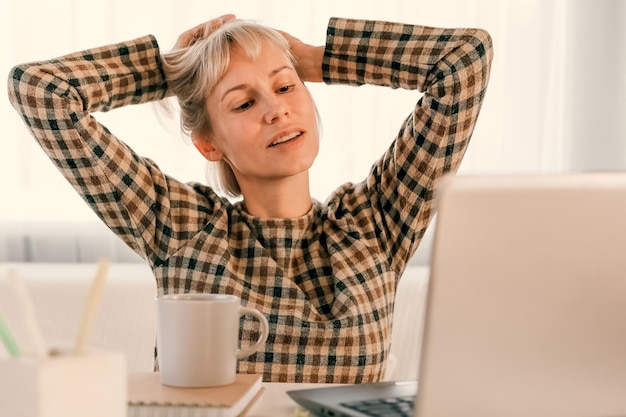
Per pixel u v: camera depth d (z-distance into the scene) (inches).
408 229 60.1
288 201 60.2
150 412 33.6
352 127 102.2
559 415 28.7
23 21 101.9
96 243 103.5
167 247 58.1
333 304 56.6
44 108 57.5
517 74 104.3
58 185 103.1
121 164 57.9
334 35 64.0
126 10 101.4
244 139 59.1
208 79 60.2
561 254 26.8
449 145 59.8
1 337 27.4
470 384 27.5
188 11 101.5
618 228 27.0
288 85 59.7
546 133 105.3
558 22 104.8
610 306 27.7
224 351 38.0
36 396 25.6
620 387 28.7
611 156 105.3
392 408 33.9
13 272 26.8
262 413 36.5
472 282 26.4
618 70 104.7
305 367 54.1
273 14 101.7
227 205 61.2
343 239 59.2
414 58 61.5
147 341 86.0
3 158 102.6
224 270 56.6
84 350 27.8
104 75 61.0
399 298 87.0
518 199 26.0
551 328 27.5
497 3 103.1
